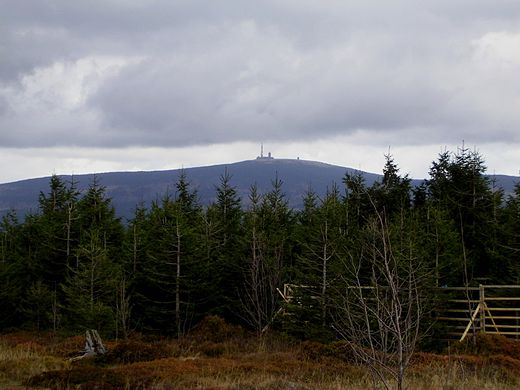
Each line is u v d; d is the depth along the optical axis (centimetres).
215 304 3250
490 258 3045
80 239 3591
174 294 3178
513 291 2755
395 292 906
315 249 2672
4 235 4478
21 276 3866
